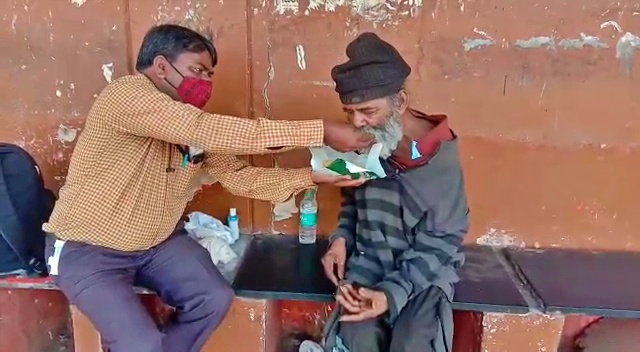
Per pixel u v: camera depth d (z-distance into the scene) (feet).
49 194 8.11
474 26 8.11
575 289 7.69
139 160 6.82
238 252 8.48
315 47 8.28
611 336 8.63
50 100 8.64
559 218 8.77
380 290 6.81
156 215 7.07
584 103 8.32
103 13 8.29
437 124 7.09
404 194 7.17
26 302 8.63
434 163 7.00
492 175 8.64
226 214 9.00
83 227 6.89
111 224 6.88
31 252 7.66
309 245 8.74
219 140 6.32
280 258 8.32
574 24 8.05
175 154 7.09
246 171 7.74
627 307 7.27
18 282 7.64
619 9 7.97
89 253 6.94
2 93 8.64
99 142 6.72
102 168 6.75
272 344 8.24
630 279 7.98
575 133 8.43
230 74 8.42
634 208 8.67
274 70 8.39
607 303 7.36
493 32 8.12
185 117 6.28
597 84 8.24
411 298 6.98
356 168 6.99
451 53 8.22
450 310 7.05
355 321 6.97
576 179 8.60
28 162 7.71
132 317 6.81
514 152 8.54
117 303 6.81
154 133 6.41
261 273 7.89
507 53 8.18
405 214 7.22
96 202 6.80
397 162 7.04
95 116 6.68
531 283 7.81
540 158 8.55
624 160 8.50
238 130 6.31
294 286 7.56
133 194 6.86
